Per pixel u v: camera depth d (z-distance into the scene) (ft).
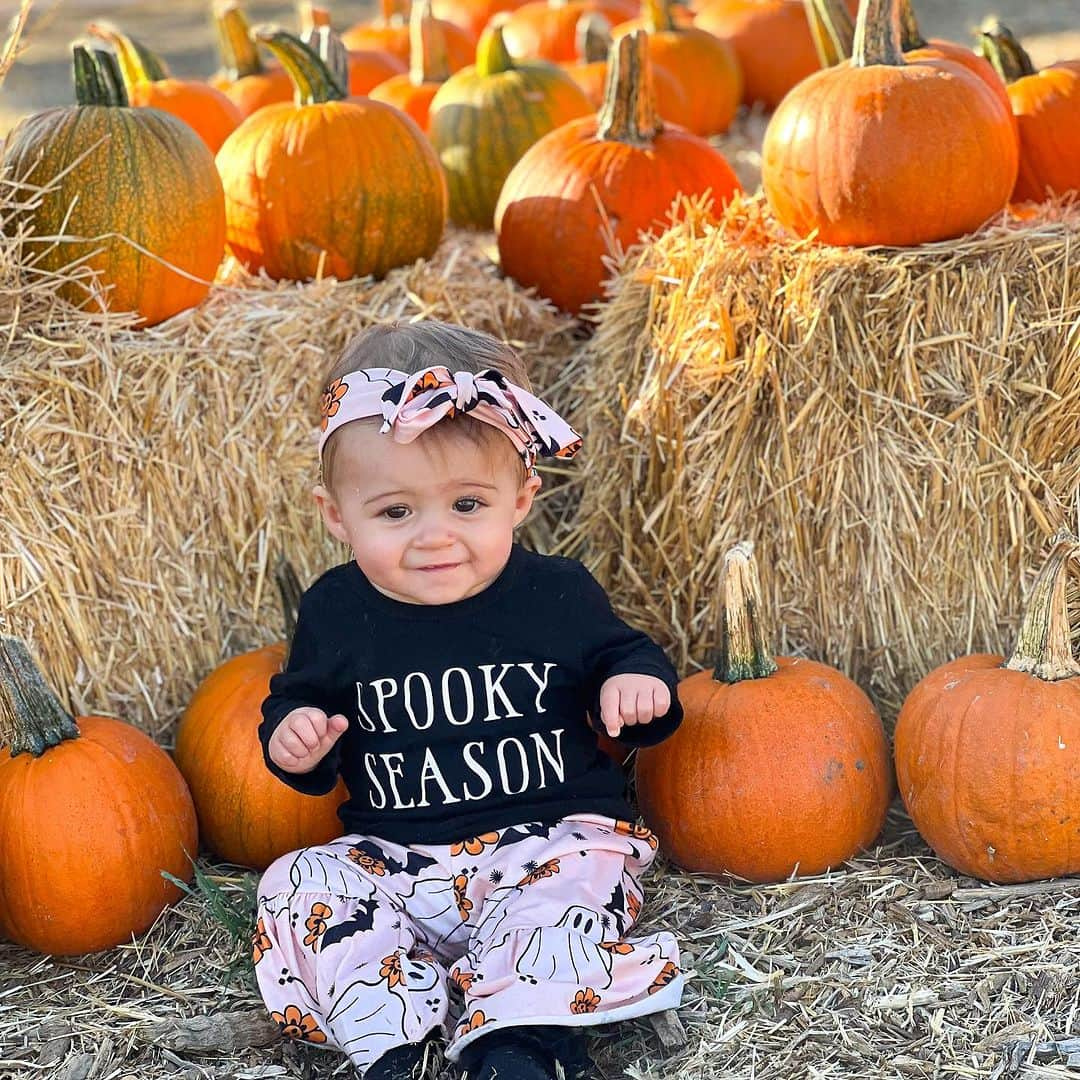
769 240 11.78
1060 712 9.31
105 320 11.03
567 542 12.14
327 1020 8.36
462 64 20.34
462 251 14.08
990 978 8.64
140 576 11.13
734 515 11.11
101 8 51.08
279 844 10.21
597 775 9.25
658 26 20.36
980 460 10.73
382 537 8.58
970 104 11.07
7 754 9.62
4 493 10.39
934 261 10.71
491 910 8.63
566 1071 8.04
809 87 11.53
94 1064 8.49
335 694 9.20
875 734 10.05
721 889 9.83
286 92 18.06
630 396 11.67
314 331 11.84
